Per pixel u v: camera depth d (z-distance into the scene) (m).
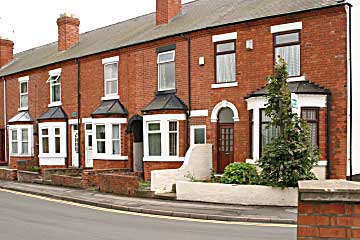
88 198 15.39
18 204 14.76
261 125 16.38
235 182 14.24
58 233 9.66
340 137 15.17
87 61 24.38
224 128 18.33
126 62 22.17
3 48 35.41
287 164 13.07
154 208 12.97
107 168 22.23
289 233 9.58
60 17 29.09
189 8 23.75
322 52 15.62
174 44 19.95
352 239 3.35
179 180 16.44
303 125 13.62
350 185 3.57
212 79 18.50
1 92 31.88
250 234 9.47
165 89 20.39
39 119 26.56
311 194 3.43
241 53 17.64
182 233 9.61
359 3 15.68
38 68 27.77
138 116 21.39
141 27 24.69
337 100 15.28
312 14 15.82
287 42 16.50
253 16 17.45
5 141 31.38
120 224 10.87
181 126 19.22
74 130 25.44
